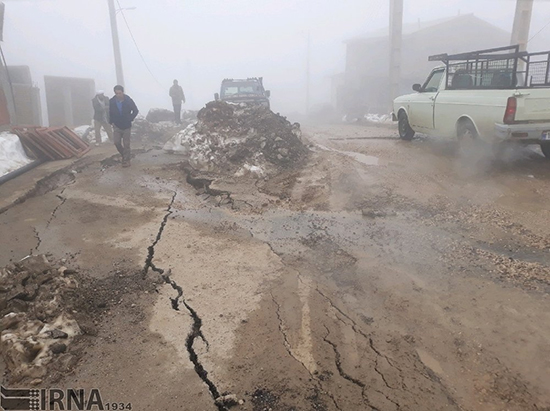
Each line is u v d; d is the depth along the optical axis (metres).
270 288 4.34
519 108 7.04
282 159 8.89
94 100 12.66
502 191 6.59
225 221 6.24
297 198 7.05
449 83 8.90
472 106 7.87
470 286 4.21
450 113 8.57
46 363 3.26
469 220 5.73
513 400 2.87
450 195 6.59
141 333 3.67
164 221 6.31
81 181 8.61
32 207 7.05
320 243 5.36
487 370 3.14
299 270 4.70
